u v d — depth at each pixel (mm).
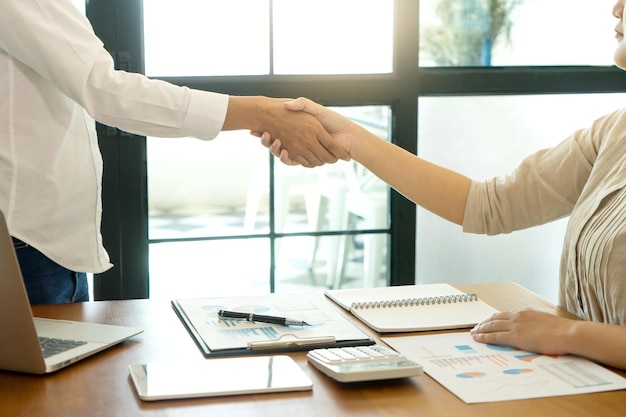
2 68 1386
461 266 2439
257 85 2135
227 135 2189
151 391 959
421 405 941
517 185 1539
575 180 1500
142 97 1458
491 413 918
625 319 1272
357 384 1002
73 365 1068
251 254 2264
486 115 2357
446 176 1583
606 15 2365
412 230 2312
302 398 958
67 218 1472
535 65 2344
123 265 2143
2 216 935
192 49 2113
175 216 2186
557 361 1078
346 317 1285
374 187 2312
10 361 1028
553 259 2504
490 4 2283
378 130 2254
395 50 2215
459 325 1232
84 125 1515
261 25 2150
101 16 2006
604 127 1471
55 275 1488
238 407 932
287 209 2264
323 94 2178
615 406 937
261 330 1194
